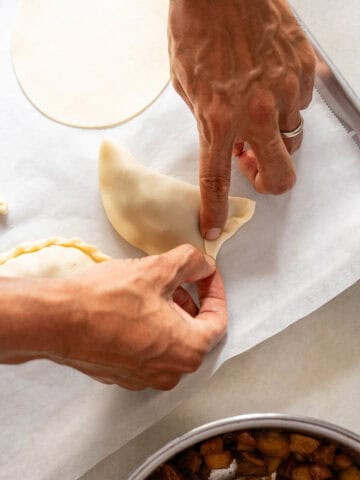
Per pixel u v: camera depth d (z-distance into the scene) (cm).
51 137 69
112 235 69
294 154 67
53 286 54
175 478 64
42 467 66
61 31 69
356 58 69
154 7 69
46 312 53
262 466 66
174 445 60
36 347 53
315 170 67
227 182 61
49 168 69
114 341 55
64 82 69
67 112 69
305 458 65
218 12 55
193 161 69
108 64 69
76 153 69
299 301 67
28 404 67
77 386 67
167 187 67
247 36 56
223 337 66
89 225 69
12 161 69
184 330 60
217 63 57
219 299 66
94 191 69
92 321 54
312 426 61
